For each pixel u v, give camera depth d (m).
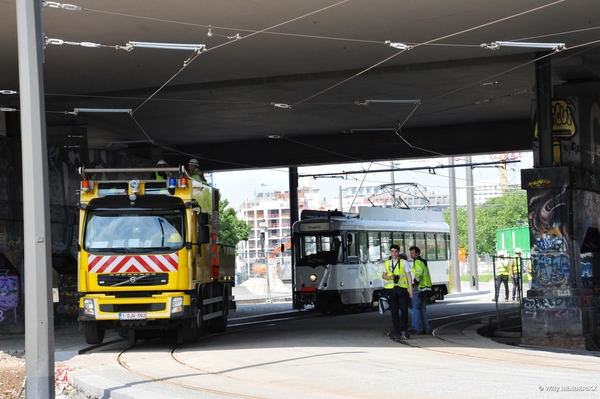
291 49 21.31
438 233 41.06
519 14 18.31
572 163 22.42
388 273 18.78
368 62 23.30
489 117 34.56
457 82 26.25
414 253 20.64
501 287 44.91
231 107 29.81
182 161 40.66
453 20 18.83
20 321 25.23
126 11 17.39
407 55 22.58
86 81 24.55
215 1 16.86
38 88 10.55
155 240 17.64
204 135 36.94
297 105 29.89
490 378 11.66
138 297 17.45
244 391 10.96
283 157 39.00
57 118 30.19
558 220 21.19
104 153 31.22
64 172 28.69
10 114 27.84
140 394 10.76
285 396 10.32
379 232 35.06
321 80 24.95
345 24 18.92
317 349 16.66
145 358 16.12
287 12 17.77
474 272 54.41
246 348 17.38
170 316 17.41
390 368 13.12
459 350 16.14
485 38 20.62
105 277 17.44
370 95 28.28
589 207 22.81
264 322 27.94
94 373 13.66
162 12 17.50
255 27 18.92
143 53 21.28
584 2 17.62
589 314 20.98
